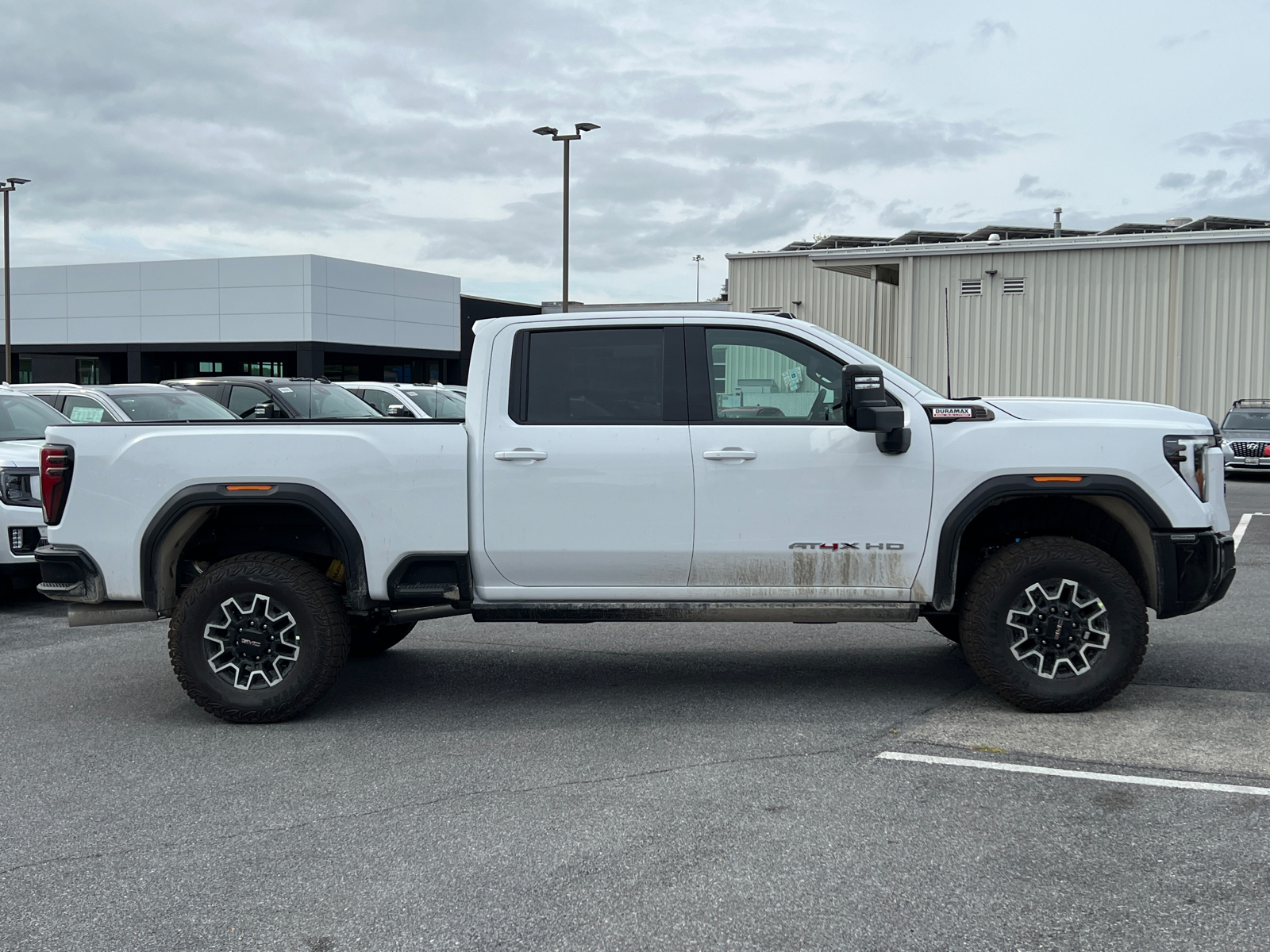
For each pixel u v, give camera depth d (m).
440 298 48.66
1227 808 4.09
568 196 26.28
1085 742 4.93
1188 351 22.69
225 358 47.47
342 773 4.70
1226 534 5.48
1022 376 23.80
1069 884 3.45
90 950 3.13
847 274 27.50
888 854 3.71
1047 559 5.24
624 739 5.10
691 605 5.48
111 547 5.52
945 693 5.86
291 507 5.70
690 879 3.53
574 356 5.53
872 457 5.34
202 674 5.41
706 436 5.39
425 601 5.51
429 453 5.41
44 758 4.96
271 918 3.32
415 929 3.23
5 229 33.03
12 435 9.59
